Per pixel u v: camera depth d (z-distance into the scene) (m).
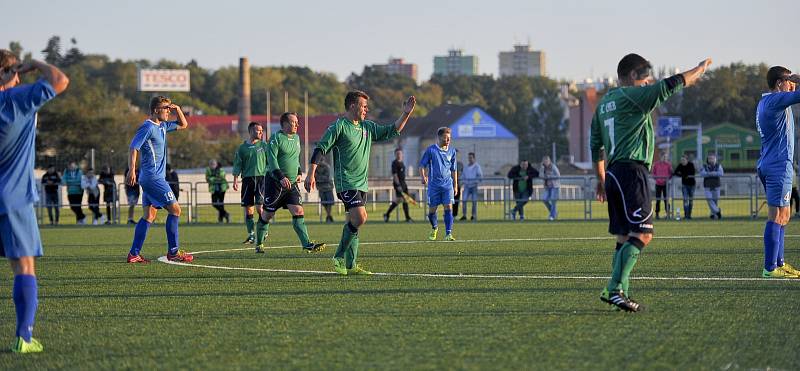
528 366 8.99
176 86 165.25
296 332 11.12
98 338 11.06
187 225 44.38
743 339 10.30
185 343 10.58
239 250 25.70
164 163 21.84
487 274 17.59
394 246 26.33
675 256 21.09
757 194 44.28
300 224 23.23
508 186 49.38
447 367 9.01
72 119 106.62
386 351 9.85
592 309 12.63
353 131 17.83
